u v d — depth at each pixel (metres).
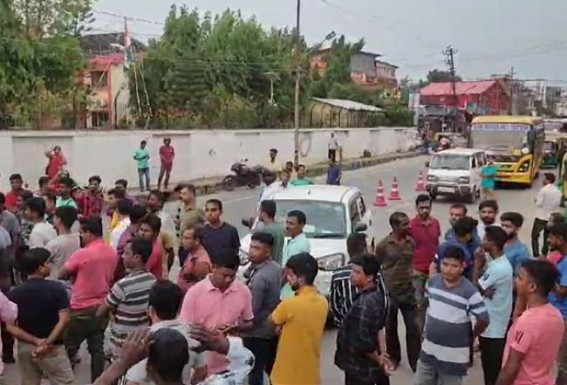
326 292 9.32
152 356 3.22
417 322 7.79
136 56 42.69
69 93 28.91
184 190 8.83
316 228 10.30
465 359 5.64
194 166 31.08
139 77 41.56
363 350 5.53
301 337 5.29
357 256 5.63
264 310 6.12
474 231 7.35
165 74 42.59
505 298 6.42
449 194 25.83
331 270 9.38
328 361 8.35
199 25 46.31
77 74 31.06
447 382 5.67
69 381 6.02
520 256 7.09
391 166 44.59
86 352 8.27
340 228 10.34
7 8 26.44
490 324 6.41
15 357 7.96
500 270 6.38
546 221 13.55
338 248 9.76
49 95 27.70
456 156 26.47
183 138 30.22
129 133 26.86
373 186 31.39
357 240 6.71
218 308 5.37
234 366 4.42
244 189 29.39
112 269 6.71
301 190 11.37
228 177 29.47
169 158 26.86
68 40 28.84
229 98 40.53
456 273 5.58
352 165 42.84
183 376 3.45
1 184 21.27
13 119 25.16
